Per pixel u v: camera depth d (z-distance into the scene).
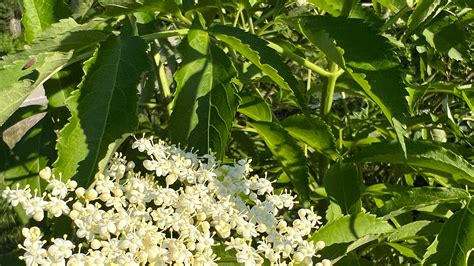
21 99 0.29
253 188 0.29
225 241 0.29
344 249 0.30
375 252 0.44
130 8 0.33
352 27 0.32
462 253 0.31
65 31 0.31
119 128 0.29
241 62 0.41
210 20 0.39
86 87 0.29
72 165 0.28
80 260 0.24
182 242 0.26
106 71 0.30
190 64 0.31
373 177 0.59
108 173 0.28
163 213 0.26
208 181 0.29
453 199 0.33
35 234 0.24
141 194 0.27
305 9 0.43
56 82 0.34
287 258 0.29
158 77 0.41
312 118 0.37
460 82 0.56
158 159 0.28
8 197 0.25
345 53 0.31
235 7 0.38
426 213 0.44
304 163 0.36
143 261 0.25
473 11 0.45
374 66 0.30
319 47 0.33
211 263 0.26
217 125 0.30
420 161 0.36
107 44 0.31
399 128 0.29
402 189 0.40
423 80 0.56
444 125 0.48
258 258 0.27
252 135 0.56
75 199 0.29
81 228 0.25
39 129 0.34
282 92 0.51
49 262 0.24
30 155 0.33
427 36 0.46
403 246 0.36
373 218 0.31
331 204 0.36
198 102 0.31
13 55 0.30
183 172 0.28
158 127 0.45
